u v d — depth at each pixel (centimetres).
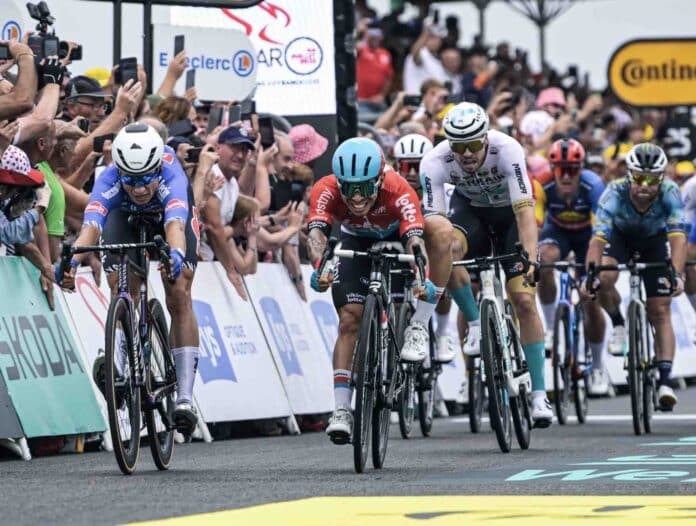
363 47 3384
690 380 3550
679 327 3350
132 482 1255
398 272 1495
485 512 1026
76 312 1731
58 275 1305
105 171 1387
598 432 2016
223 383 1944
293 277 2222
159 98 2033
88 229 1351
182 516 994
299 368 2152
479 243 1814
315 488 1200
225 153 1995
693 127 3725
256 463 1494
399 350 1537
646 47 3684
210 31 2183
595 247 2108
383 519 985
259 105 2452
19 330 1609
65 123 1789
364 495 1144
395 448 1725
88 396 1694
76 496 1128
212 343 1950
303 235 2347
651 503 1082
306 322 2228
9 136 1586
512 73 3688
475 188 1769
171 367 1421
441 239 1555
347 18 2434
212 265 2008
